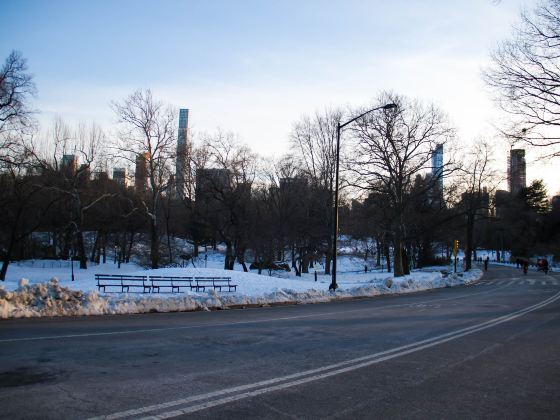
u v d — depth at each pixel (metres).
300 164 50.44
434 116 40.72
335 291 24.55
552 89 22.55
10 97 35.25
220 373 7.07
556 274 52.38
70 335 10.10
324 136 48.75
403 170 41.59
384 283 30.31
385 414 5.36
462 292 28.98
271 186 51.44
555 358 8.80
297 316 15.16
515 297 24.45
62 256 64.69
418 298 24.30
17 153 39.03
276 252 52.19
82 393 5.81
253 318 14.41
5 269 41.91
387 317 15.09
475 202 54.78
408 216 44.94
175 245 64.25
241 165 46.75
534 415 5.48
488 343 10.34
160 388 6.14
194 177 47.53
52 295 14.13
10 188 46.91
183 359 7.99
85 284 25.50
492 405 5.81
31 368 7.03
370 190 42.53
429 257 69.06
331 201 47.16
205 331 11.27
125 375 6.77
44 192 50.69
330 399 5.87
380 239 52.56
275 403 5.64
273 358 8.25
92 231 70.88
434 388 6.53
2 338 9.50
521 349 9.69
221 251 87.12
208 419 5.02
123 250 66.25
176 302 16.83
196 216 49.78
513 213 87.06
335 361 8.11
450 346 9.87
